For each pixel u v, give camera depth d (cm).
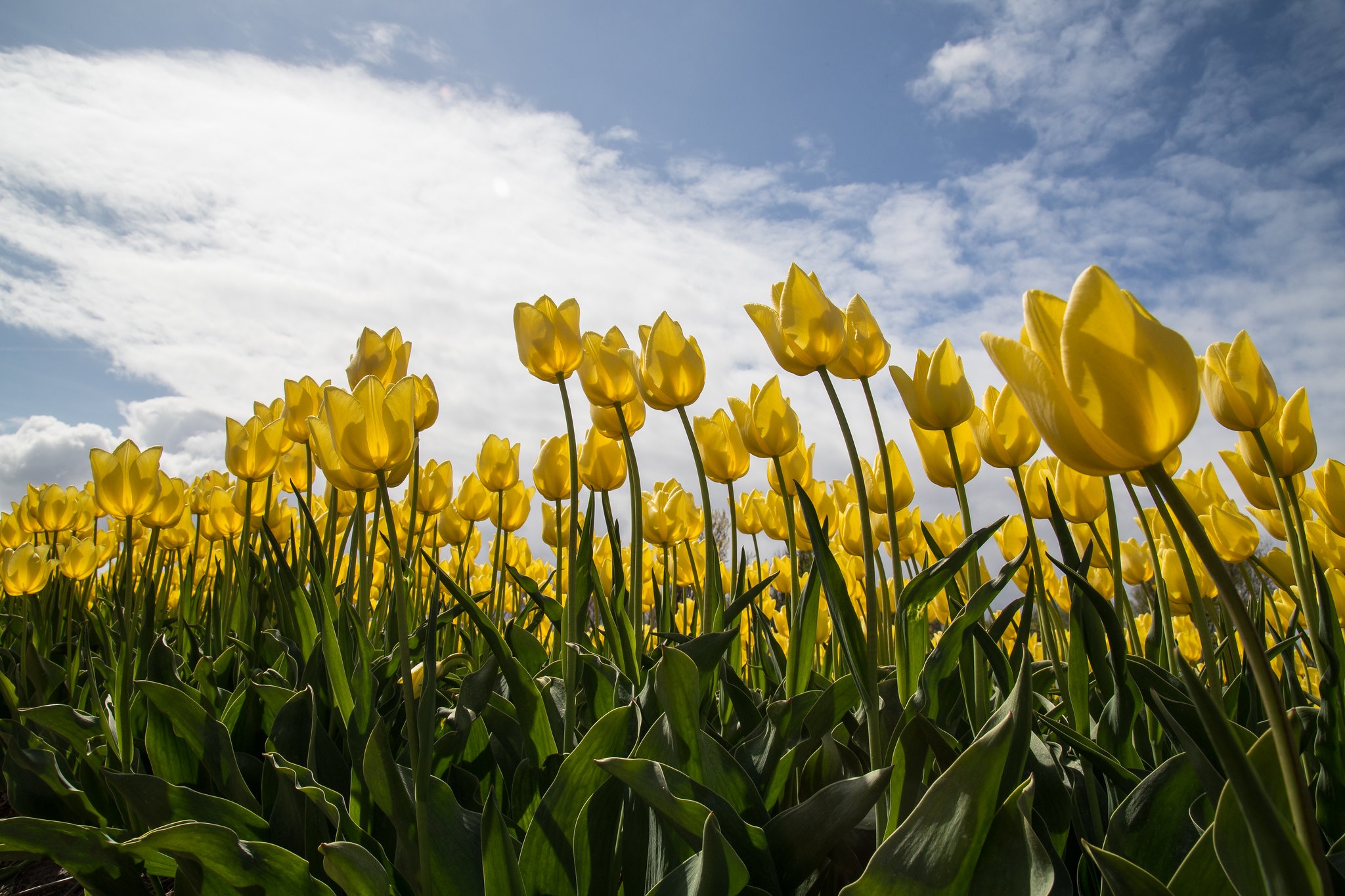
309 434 86
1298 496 71
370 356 69
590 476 80
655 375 68
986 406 60
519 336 65
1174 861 43
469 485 109
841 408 51
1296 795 24
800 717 57
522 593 121
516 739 63
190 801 52
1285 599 92
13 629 133
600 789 47
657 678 49
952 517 101
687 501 95
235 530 111
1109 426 27
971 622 52
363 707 56
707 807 42
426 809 45
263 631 88
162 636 71
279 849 47
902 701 56
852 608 47
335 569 83
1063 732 51
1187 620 114
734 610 65
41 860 82
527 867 46
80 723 69
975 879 35
